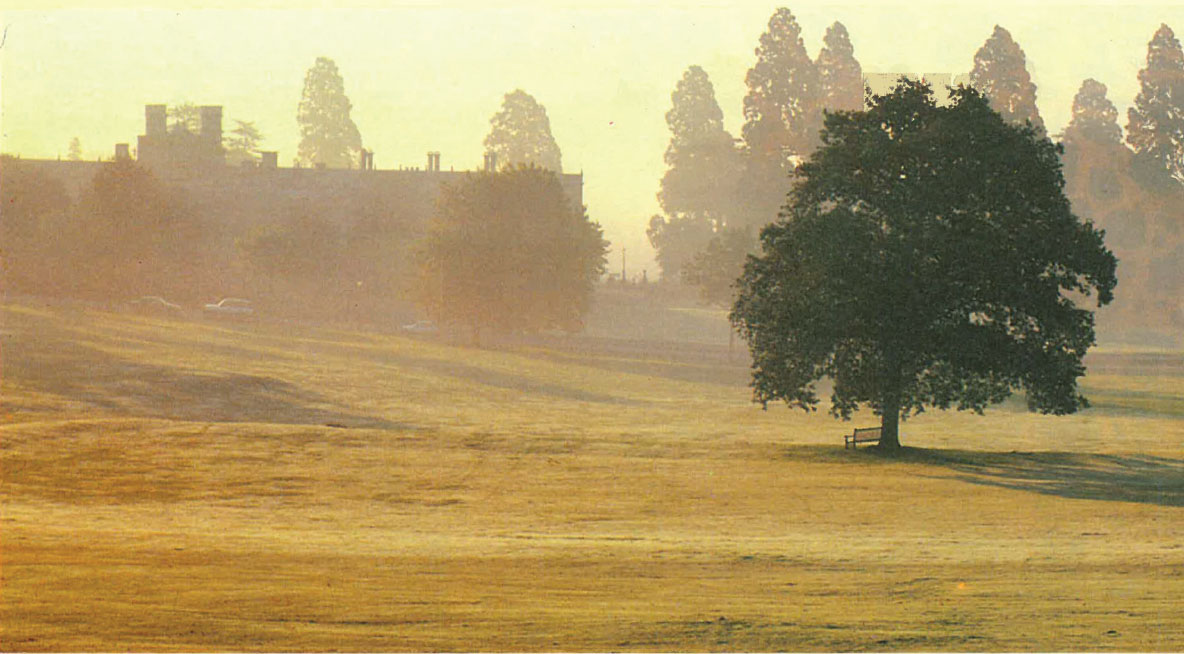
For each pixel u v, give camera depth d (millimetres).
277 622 15016
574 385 84000
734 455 48312
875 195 48906
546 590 18609
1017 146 47750
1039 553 24641
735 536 28641
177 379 69562
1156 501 37062
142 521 29188
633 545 25625
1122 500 37344
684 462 45969
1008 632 15180
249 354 87188
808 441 56562
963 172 46875
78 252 121625
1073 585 19750
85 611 15359
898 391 48469
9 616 14945
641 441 52938
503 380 84000
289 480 39031
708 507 34938
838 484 40406
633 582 19859
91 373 69312
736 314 50719
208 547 23219
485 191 116188
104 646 13344
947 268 46125
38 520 27938
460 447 48625
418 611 16141
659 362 102062
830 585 19719
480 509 34062
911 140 47156
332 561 21750
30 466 39312
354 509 33594
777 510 34500
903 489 39312
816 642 14414
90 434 46344
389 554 23078
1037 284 46719
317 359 87938
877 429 54094
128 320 104750
